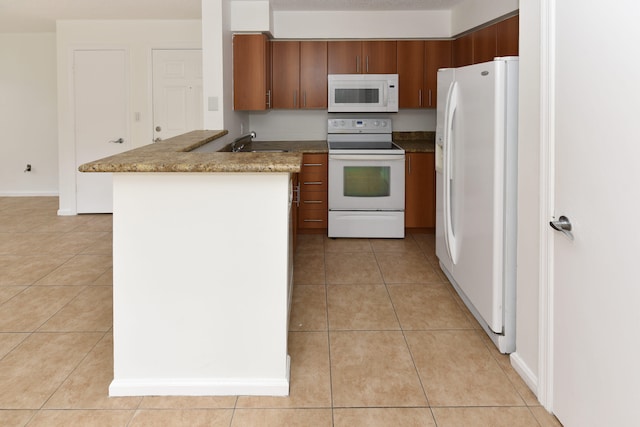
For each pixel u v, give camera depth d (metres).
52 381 2.32
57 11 5.53
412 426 2.00
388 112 5.50
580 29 1.75
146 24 6.03
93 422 2.02
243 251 2.15
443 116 3.65
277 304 2.18
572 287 1.85
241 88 4.85
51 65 7.10
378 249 4.67
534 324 2.24
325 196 5.07
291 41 5.25
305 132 5.81
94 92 6.13
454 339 2.79
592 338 1.71
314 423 2.02
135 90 6.12
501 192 2.53
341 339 2.80
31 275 3.88
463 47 4.91
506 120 2.49
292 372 2.42
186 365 2.21
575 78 1.79
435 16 5.18
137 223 2.13
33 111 7.21
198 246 2.14
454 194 3.30
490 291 2.63
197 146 3.18
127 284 2.16
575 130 1.80
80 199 6.27
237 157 2.27
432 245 4.80
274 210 2.13
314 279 3.83
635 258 1.45
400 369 2.46
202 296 2.17
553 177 1.99
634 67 1.43
